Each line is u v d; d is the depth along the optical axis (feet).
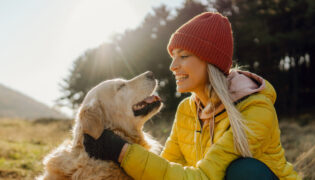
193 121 8.16
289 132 31.81
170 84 73.51
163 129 37.27
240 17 61.67
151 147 9.46
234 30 58.49
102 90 8.61
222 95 6.57
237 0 63.05
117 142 6.64
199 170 6.17
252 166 6.04
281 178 6.76
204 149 7.44
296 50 70.79
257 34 59.82
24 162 19.80
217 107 7.08
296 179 6.92
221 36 7.02
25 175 16.90
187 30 7.13
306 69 77.36
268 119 6.40
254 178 5.97
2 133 46.44
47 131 48.78
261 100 6.54
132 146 6.39
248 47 61.36
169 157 8.74
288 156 17.46
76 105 89.51
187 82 7.29
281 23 66.54
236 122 6.21
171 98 73.10
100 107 8.34
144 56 76.48
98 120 7.38
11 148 25.22
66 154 7.86
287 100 70.54
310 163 13.28
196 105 7.98
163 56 73.67
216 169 6.18
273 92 7.18
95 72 85.05
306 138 24.66
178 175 5.96
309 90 76.59
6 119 83.05
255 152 6.43
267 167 6.39
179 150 8.73
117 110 8.66
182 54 7.28
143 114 9.21
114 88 8.76
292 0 63.10
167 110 72.18
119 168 7.45
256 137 6.24
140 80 9.30
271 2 65.05
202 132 7.50
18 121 74.64
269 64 67.26
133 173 6.24
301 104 71.36
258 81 7.26
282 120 53.06
